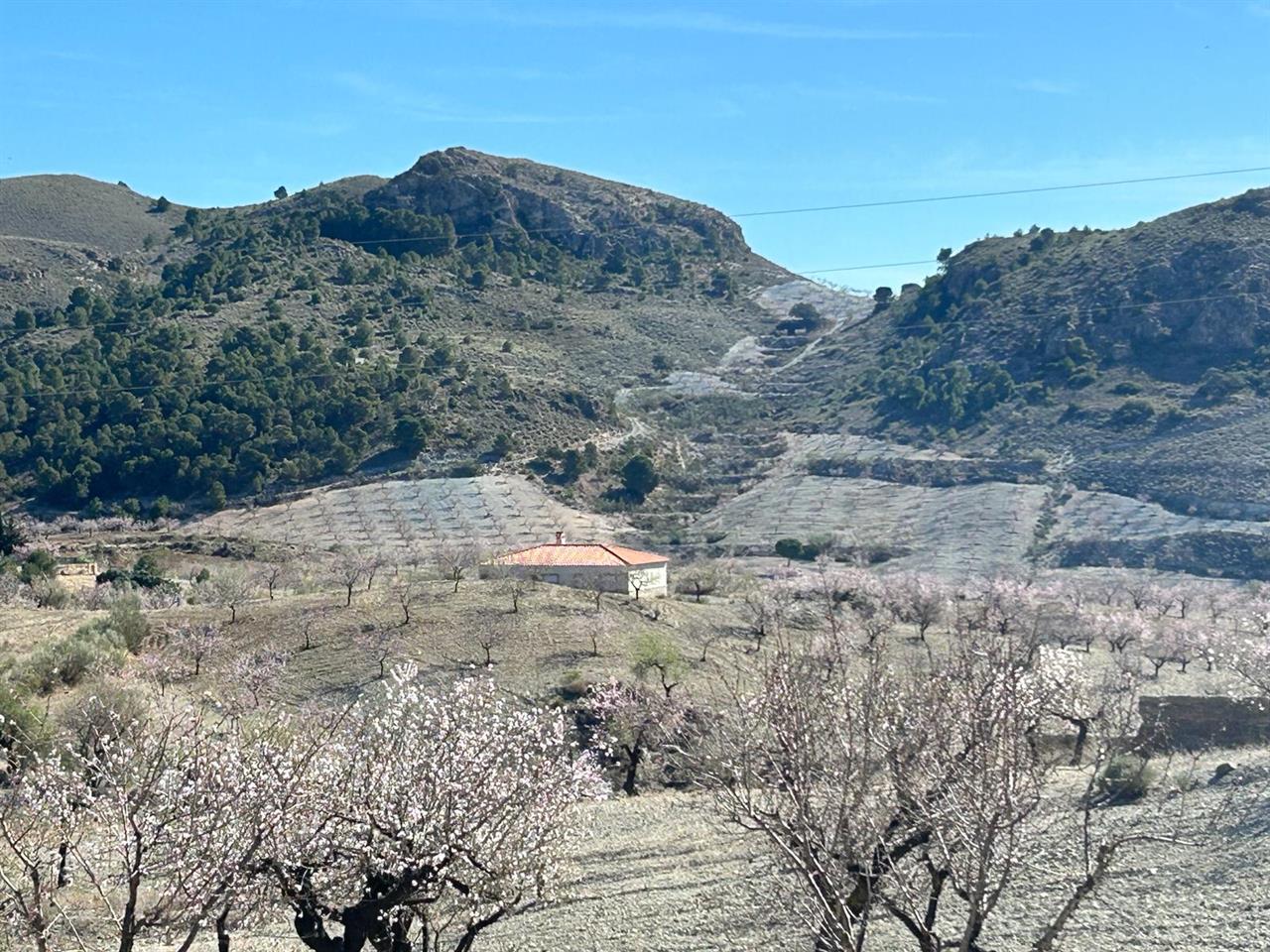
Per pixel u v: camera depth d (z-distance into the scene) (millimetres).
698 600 82438
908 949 24000
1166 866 27359
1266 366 111312
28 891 21266
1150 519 92188
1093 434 108938
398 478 117688
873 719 18281
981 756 17422
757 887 29062
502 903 22938
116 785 20531
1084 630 66438
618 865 32094
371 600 73062
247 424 120250
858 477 114938
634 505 117188
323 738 22188
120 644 57844
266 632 67188
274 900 21594
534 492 116000
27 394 124812
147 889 26453
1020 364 125812
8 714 30766
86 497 113438
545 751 24797
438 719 23703
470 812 22281
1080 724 32594
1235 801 31781
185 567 92000
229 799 20109
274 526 106250
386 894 21547
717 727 21766
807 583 76000
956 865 18094
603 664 61969
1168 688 55125
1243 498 91250
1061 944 23781
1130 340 122500
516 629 67562
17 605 72938
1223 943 23531
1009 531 94312
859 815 19172
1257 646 51094
